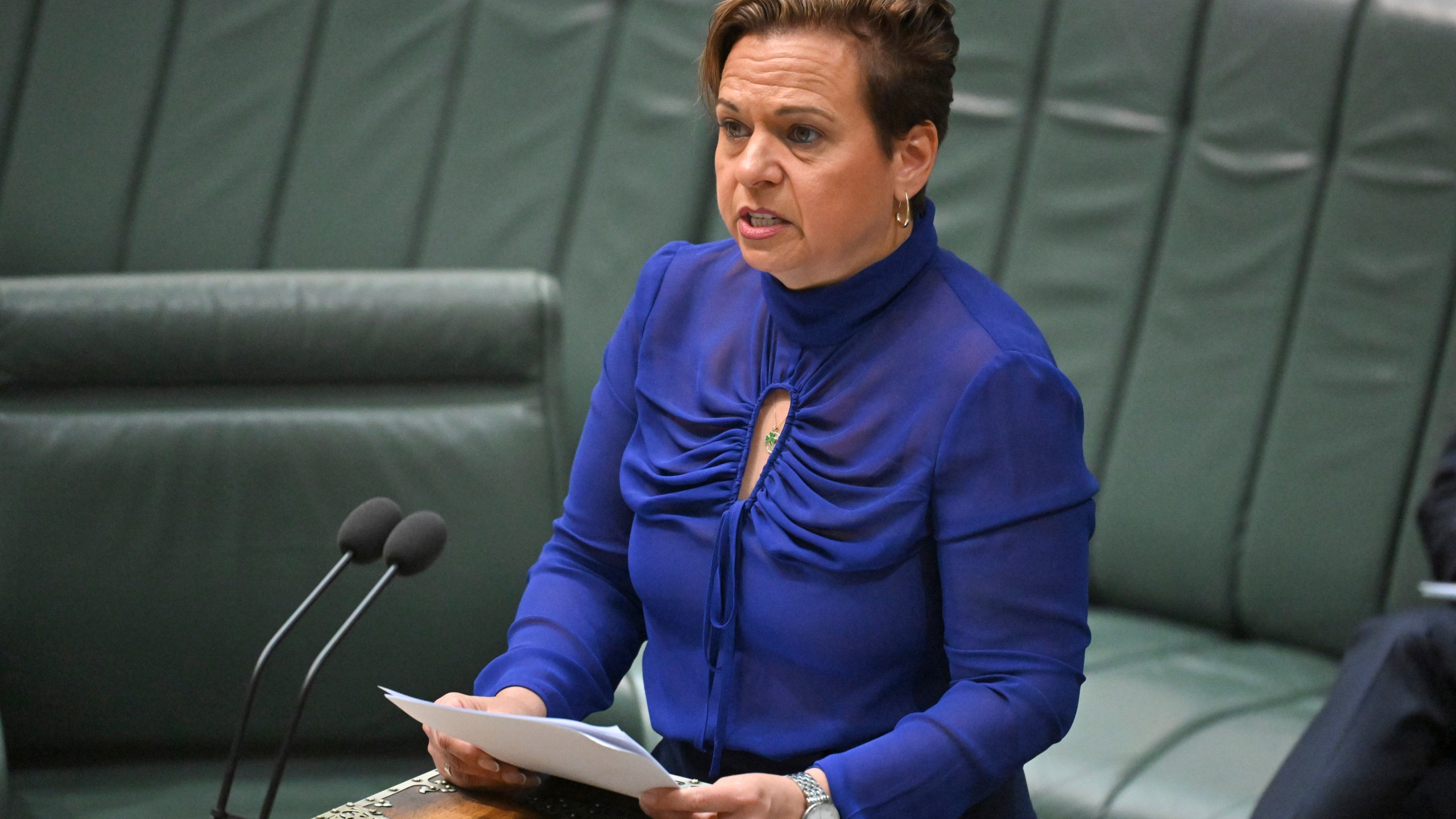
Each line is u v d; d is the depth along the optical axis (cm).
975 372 484
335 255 1244
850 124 470
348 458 896
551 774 489
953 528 483
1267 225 1067
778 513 502
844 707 504
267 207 1251
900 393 496
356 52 1262
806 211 473
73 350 877
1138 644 1048
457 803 477
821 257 483
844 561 486
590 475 581
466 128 1250
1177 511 1080
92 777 851
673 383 551
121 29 1266
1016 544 480
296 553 884
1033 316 1143
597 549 582
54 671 857
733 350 541
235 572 877
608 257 1216
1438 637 688
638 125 1225
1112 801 838
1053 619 484
